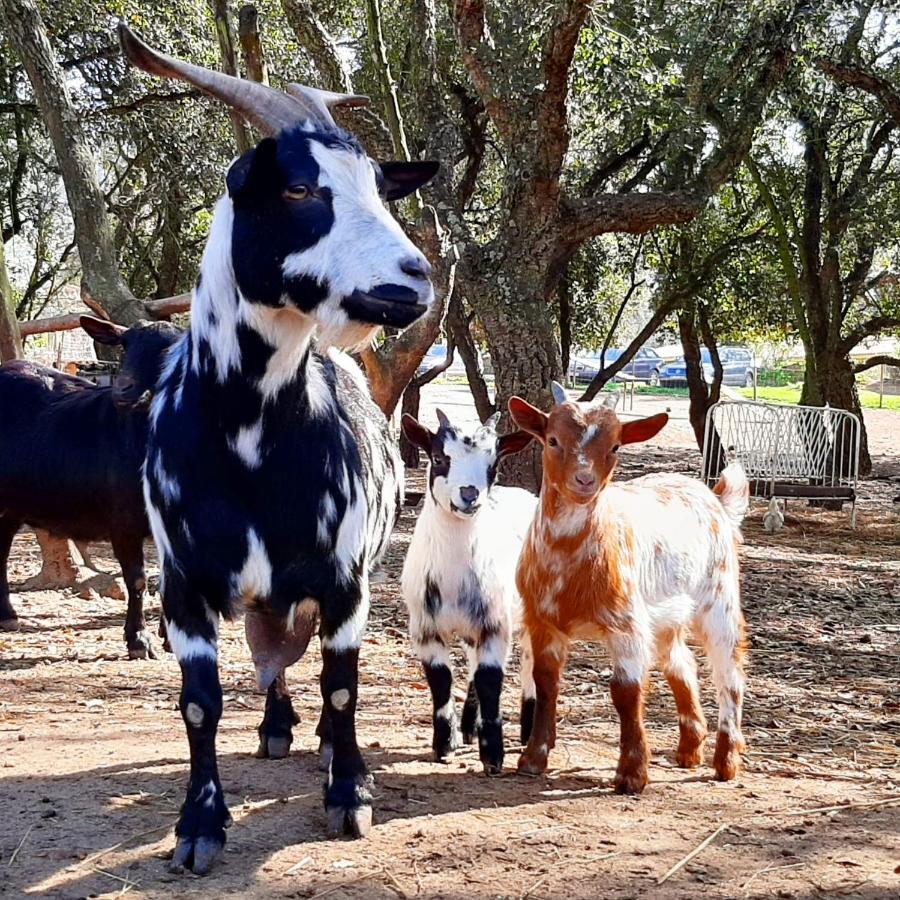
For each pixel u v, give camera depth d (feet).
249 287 4.46
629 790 5.59
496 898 4.21
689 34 16.53
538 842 4.80
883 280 26.68
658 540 6.05
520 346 14.02
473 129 20.18
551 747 6.02
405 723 7.11
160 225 26.78
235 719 7.12
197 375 4.72
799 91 19.98
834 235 23.49
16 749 6.19
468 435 6.27
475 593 6.12
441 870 4.46
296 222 4.34
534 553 5.80
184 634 4.71
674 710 7.71
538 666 5.93
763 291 26.53
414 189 5.37
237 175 4.30
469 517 6.10
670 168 16.56
